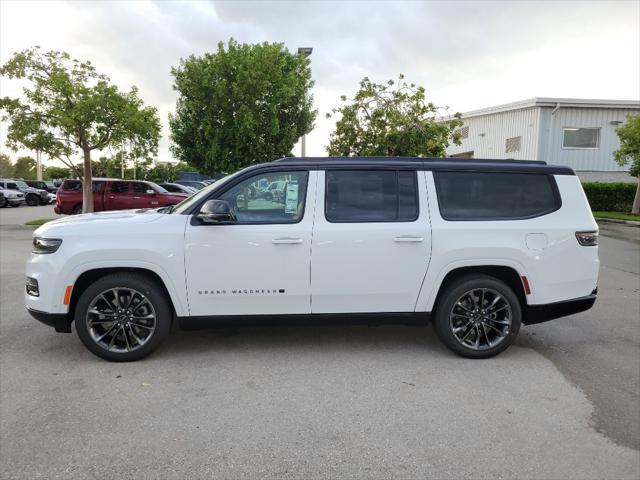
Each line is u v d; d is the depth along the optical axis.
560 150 24.78
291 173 4.56
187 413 3.55
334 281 4.48
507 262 4.57
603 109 24.62
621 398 3.86
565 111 24.55
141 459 2.98
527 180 4.74
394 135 9.78
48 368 4.36
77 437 3.21
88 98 15.30
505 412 3.61
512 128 26.20
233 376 4.21
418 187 4.60
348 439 3.21
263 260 4.42
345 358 4.65
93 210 17.78
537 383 4.13
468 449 3.11
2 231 16.30
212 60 20.94
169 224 4.41
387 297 4.56
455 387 4.03
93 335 4.41
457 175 4.68
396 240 4.47
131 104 16.36
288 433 3.29
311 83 23.19
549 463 2.97
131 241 4.33
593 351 4.95
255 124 20.80
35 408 3.61
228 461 2.96
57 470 2.86
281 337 5.23
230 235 4.39
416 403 3.73
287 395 3.85
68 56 15.73
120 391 3.90
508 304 4.59
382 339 5.21
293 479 2.80
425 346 5.02
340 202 4.54
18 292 7.28
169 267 4.35
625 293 7.67
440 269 4.54
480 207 4.65
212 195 4.51
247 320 4.49
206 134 20.77
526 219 4.64
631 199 23.83
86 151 16.67
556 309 4.68
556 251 4.62
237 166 21.36
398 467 2.92
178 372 4.29
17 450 3.06
